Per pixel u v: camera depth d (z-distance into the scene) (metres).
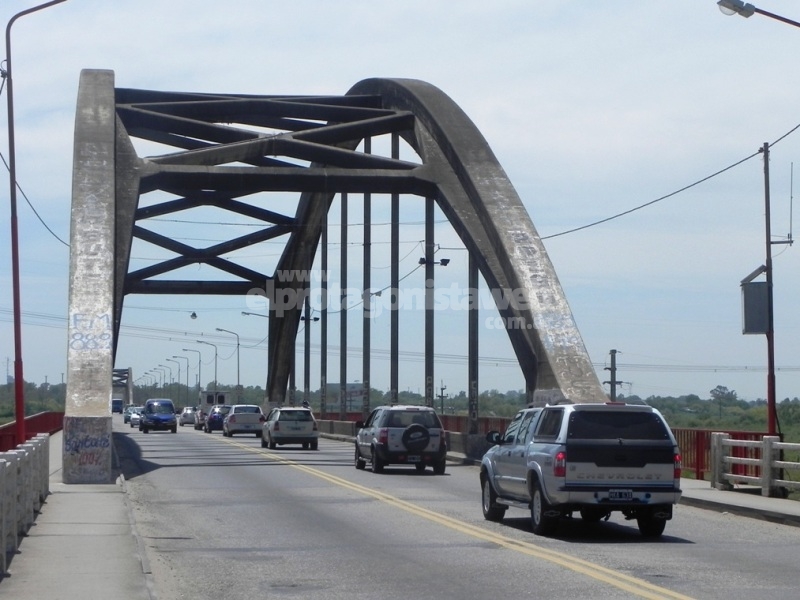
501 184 36.31
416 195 39.06
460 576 11.67
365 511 18.69
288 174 36.84
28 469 15.24
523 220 34.88
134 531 14.98
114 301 33.06
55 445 40.56
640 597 10.31
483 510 17.88
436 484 24.94
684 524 17.22
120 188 35.62
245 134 39.72
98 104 37.91
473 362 36.12
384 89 45.25
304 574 11.85
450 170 38.25
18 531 13.77
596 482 14.94
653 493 15.03
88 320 29.28
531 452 15.77
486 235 35.34
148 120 39.50
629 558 13.09
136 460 33.88
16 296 26.23
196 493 22.14
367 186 37.84
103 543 13.74
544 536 15.38
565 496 14.86
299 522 16.95
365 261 49.53
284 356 68.94
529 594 10.50
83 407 24.97
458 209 36.62
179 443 47.94
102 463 23.41
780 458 20.45
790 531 16.25
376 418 29.47
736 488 21.84
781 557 13.25
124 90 42.66
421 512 18.48
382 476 27.53
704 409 113.25
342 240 54.91
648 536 15.48
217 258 62.16
